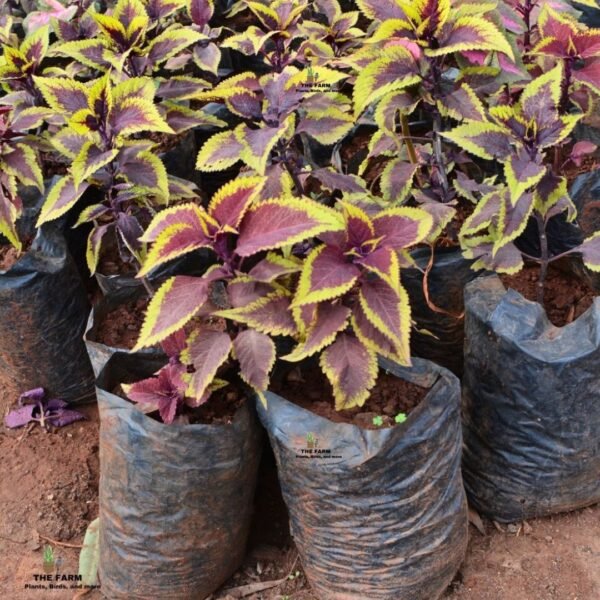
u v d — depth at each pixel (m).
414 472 1.19
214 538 1.26
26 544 1.39
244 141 1.18
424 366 1.22
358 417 1.20
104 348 1.29
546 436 1.27
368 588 1.25
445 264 1.36
